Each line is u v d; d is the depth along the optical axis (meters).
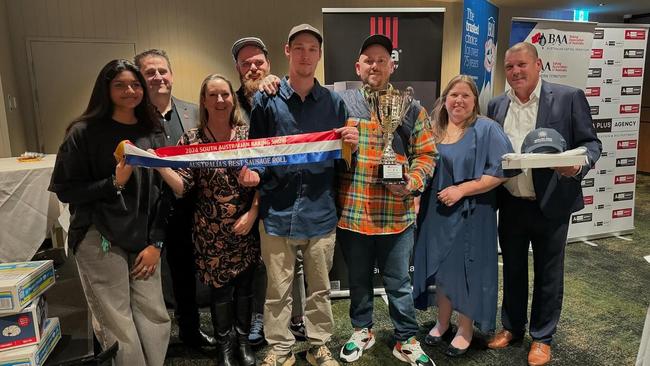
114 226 1.58
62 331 1.72
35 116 4.49
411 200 1.93
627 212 4.19
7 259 2.20
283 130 1.76
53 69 4.49
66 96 4.59
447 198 1.94
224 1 5.03
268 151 1.73
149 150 1.63
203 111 1.88
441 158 2.01
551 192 1.89
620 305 2.71
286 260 1.85
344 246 1.98
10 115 3.87
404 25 2.85
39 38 4.39
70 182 1.54
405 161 1.88
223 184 1.86
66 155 1.52
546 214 1.91
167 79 2.20
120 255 1.63
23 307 1.42
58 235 3.02
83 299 2.03
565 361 2.11
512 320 2.19
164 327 1.77
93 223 1.58
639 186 6.39
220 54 5.12
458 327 2.23
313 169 1.77
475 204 1.96
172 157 1.67
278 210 1.79
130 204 1.61
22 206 2.23
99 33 4.61
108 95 1.57
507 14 6.52
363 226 1.87
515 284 2.14
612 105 3.96
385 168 1.75
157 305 1.75
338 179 1.93
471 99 1.97
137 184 1.62
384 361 2.10
